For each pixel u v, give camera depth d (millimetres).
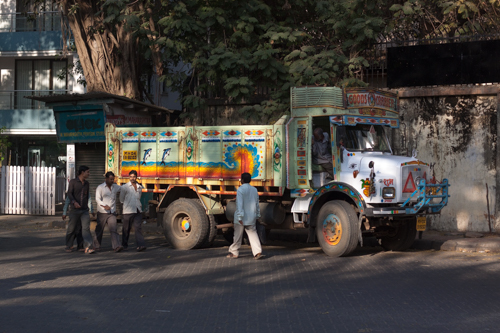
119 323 6078
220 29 16078
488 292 7676
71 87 25625
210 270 9484
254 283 8328
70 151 21391
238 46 16359
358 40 14883
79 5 17766
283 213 12016
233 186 12336
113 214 12023
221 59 15180
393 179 10633
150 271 9383
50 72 27156
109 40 18250
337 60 14945
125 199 12180
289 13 16828
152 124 18359
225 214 12656
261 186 11742
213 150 12164
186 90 17031
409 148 15078
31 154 28016
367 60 15812
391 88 15359
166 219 12570
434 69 14898
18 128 25719
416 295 7480
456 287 8023
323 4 15336
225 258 10914
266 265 10008
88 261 10539
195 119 17969
